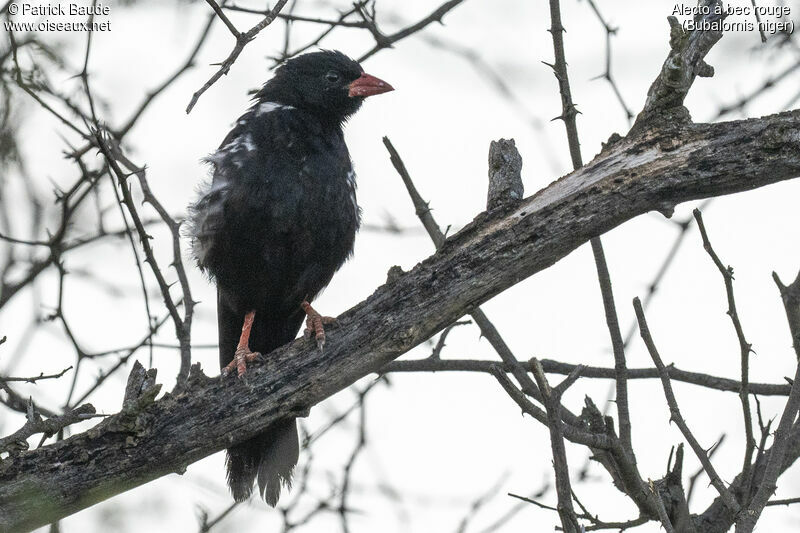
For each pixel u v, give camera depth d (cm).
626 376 894
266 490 998
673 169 799
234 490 1011
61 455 846
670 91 798
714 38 792
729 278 783
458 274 845
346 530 1078
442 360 1125
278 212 1073
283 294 1134
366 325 869
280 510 1074
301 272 1115
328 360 874
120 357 1090
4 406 1075
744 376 810
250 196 1070
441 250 852
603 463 850
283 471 991
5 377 941
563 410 998
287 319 1180
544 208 826
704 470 820
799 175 786
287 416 884
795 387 753
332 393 888
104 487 854
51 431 850
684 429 776
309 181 1087
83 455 845
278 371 877
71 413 854
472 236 844
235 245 1088
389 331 862
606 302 898
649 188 804
